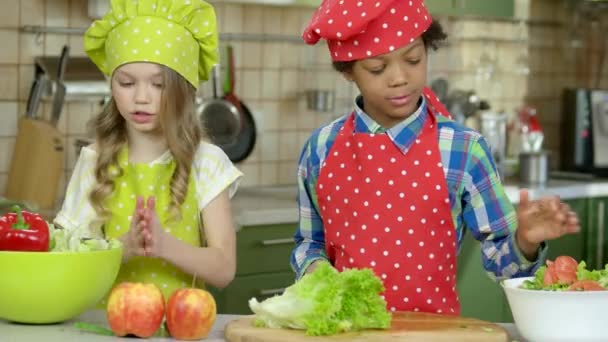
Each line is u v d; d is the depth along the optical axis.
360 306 1.94
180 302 1.94
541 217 2.07
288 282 3.98
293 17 4.77
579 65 5.86
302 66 4.81
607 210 5.03
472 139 2.34
